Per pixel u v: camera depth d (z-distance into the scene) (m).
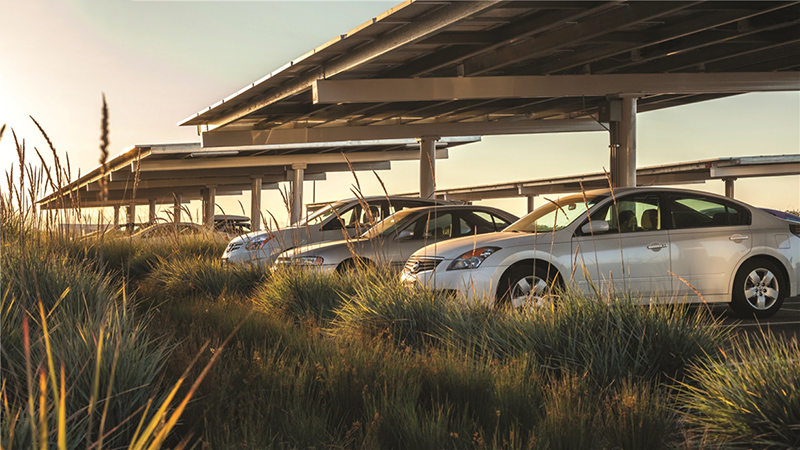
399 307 6.36
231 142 29.03
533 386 4.33
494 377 4.42
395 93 20.39
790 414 3.55
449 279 7.97
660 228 8.55
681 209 8.73
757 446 3.55
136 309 7.52
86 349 3.72
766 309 8.77
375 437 3.47
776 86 21.56
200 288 10.04
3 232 6.77
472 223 11.56
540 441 3.33
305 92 23.19
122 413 3.48
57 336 4.11
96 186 46.91
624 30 16.61
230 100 25.05
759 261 8.79
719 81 21.38
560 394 4.04
